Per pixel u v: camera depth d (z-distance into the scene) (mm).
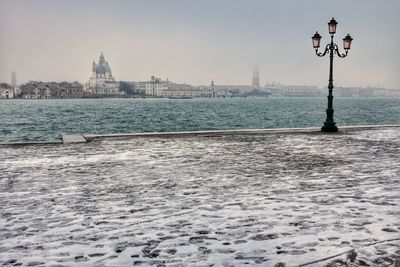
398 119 79000
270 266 4785
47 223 6527
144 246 5480
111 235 5930
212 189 8812
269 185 9195
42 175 10539
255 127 63719
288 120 78562
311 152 14852
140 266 4840
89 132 57062
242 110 120938
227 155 14133
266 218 6648
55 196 8281
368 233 5867
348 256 5027
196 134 22156
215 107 146625
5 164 12344
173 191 8648
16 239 5812
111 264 4906
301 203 7574
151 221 6566
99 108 138125
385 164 12141
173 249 5355
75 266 4867
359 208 7184
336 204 7480
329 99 23391
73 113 105000
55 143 18109
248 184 9320
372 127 27000
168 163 12422
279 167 11672
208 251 5273
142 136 21219
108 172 10938
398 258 4949
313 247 5352
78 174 10664
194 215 6863
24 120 80562
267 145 17109
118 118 85125
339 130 24797
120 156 13938
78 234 5992
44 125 68812
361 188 8836
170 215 6879
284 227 6184
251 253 5188
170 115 95125
